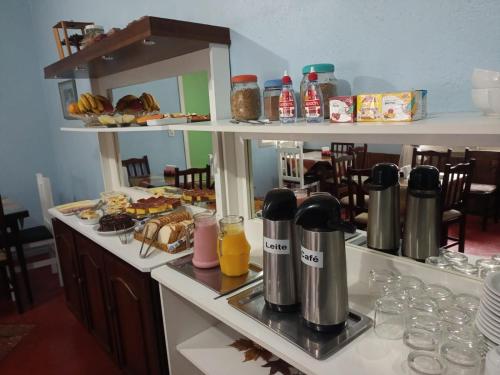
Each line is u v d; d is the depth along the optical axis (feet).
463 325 3.04
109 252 5.83
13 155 12.62
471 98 3.08
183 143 6.70
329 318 3.22
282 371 4.23
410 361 2.78
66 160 12.44
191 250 5.36
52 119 12.76
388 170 3.96
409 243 4.00
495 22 3.05
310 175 4.64
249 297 3.97
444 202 3.65
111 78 8.04
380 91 3.87
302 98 4.16
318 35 4.29
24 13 12.19
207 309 3.85
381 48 3.77
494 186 3.27
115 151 8.65
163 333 5.05
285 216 3.47
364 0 3.81
